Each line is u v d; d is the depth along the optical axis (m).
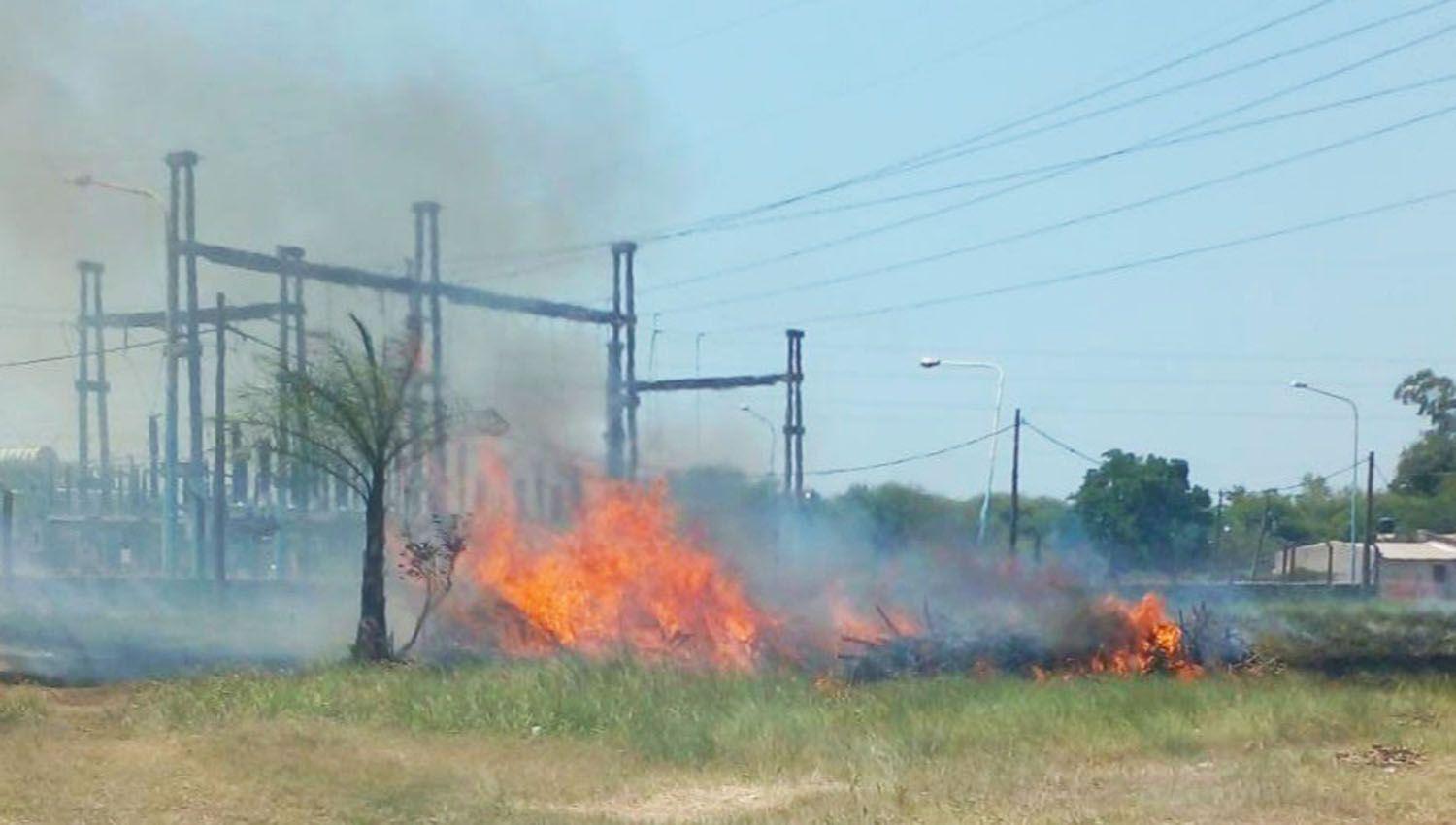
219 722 22.70
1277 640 32.38
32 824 15.73
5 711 23.31
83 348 59.31
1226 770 18.45
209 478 50.97
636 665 26.38
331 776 18.27
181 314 45.88
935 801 16.48
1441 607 39.62
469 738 21.72
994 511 67.94
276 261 44.56
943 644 30.61
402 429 33.91
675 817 16.47
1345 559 75.94
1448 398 87.31
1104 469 73.31
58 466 64.56
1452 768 18.45
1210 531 75.19
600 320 48.62
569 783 18.45
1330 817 15.48
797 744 20.45
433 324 45.12
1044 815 15.50
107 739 21.53
